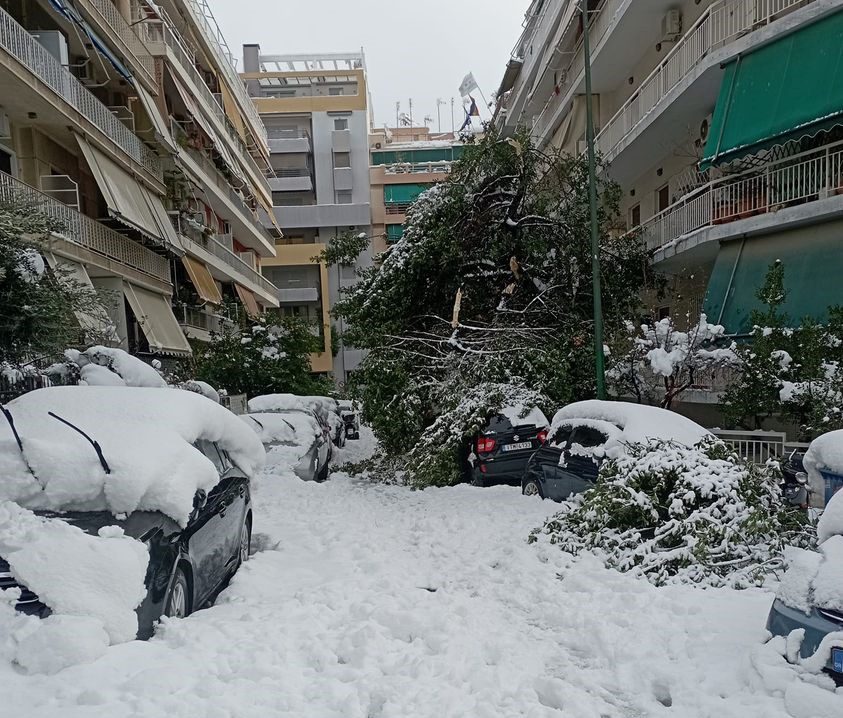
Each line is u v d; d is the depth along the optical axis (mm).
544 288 14602
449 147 58062
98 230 18203
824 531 4270
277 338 25141
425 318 14672
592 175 12312
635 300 15680
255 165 41906
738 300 13219
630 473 6738
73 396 5566
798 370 10086
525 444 11070
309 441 13031
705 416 15641
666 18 17391
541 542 6949
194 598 4914
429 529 8109
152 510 4586
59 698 3197
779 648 3738
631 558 6043
